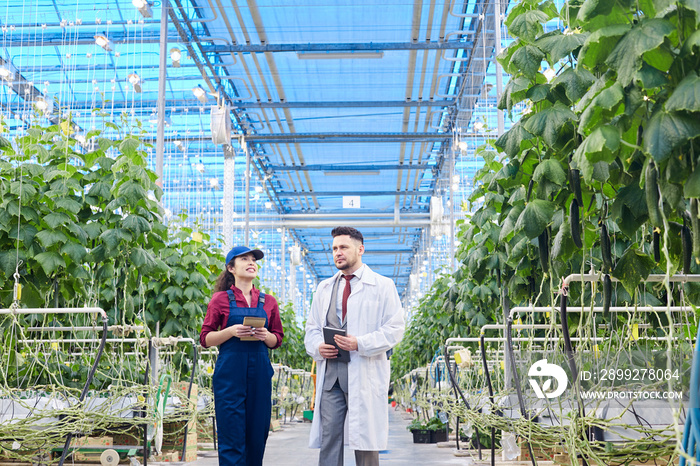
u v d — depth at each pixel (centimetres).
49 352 411
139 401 350
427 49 888
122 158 412
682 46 130
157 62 879
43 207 373
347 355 294
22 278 362
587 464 200
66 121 418
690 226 176
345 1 781
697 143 136
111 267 403
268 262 1664
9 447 298
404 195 1631
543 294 312
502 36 653
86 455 436
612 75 151
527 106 245
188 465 472
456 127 1040
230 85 1027
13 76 680
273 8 802
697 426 124
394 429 952
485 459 486
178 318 552
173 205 1096
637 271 184
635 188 169
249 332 287
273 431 893
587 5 148
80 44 787
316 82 1008
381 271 2719
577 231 196
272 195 1609
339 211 1777
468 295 550
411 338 1205
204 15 822
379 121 1162
